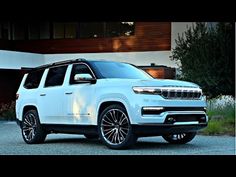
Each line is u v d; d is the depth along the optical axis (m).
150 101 8.28
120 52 23.36
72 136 12.67
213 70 18.69
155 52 22.34
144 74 9.99
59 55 24.77
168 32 21.95
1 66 21.97
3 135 13.29
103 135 8.95
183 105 8.57
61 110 9.93
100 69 9.50
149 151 8.57
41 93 10.55
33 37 25.70
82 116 9.41
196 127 8.84
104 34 23.80
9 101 24.86
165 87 8.45
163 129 8.30
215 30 19.20
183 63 19.36
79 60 9.90
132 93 8.43
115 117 8.78
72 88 9.70
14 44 25.98
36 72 11.16
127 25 23.19
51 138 12.05
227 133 12.28
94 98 9.14
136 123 8.34
